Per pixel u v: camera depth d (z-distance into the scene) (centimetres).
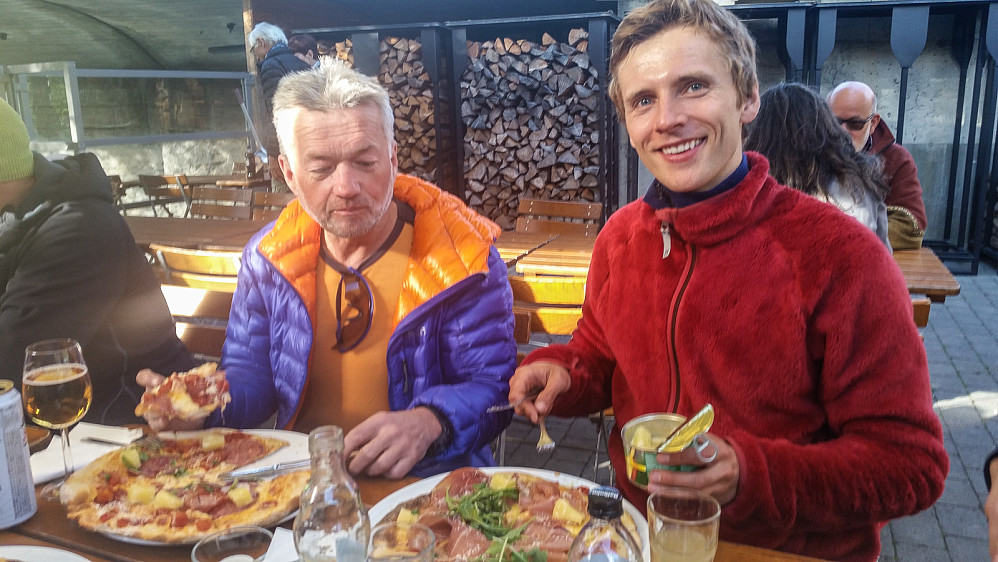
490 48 681
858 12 634
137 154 1038
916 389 124
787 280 129
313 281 179
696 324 136
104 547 121
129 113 1038
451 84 712
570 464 334
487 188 715
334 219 165
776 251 131
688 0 126
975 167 697
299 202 183
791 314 129
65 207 205
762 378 132
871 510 120
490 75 682
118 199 766
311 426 182
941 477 122
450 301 174
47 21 877
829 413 132
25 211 207
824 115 231
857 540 138
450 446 155
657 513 101
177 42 952
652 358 146
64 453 143
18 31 916
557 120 677
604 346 168
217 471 140
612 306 155
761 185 133
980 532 284
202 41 944
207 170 1020
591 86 657
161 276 354
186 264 335
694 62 125
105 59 1005
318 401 182
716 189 135
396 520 121
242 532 110
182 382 154
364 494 136
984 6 622
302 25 780
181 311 242
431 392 160
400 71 711
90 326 206
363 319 175
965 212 686
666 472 111
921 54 675
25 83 540
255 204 561
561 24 709
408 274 174
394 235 178
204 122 1028
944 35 668
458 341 175
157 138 607
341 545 100
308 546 100
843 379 127
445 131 727
